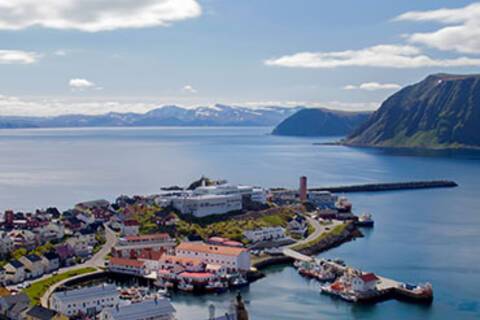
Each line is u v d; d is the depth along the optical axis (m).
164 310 198.75
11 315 199.75
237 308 89.69
